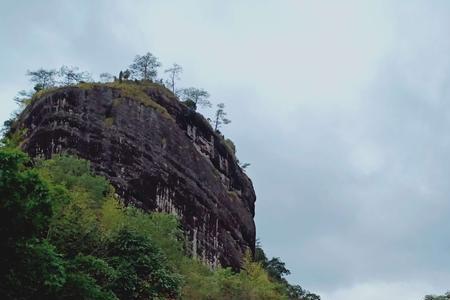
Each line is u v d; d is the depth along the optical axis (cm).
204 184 7350
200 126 7900
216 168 7975
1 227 2172
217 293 4656
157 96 7450
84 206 3697
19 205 2180
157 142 6869
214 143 8075
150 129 6888
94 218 3694
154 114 7050
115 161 6378
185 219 6800
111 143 6456
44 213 2281
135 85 7488
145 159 6612
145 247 3394
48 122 6419
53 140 6275
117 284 3086
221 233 7388
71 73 8562
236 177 8394
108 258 3238
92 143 6369
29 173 2255
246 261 7562
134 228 3822
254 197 8925
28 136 6594
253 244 8325
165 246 4681
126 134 6612
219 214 7469
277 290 6794
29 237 2266
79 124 6431
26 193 2230
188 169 7138
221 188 7781
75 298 2548
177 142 7156
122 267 3175
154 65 9319
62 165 5431
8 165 2216
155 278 3300
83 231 3247
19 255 2234
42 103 6650
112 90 6931
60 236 3114
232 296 4841
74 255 3080
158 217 5269
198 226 6969
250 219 8325
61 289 2491
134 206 5944
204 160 7612
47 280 2281
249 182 8850
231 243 7544
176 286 3422
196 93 9831
